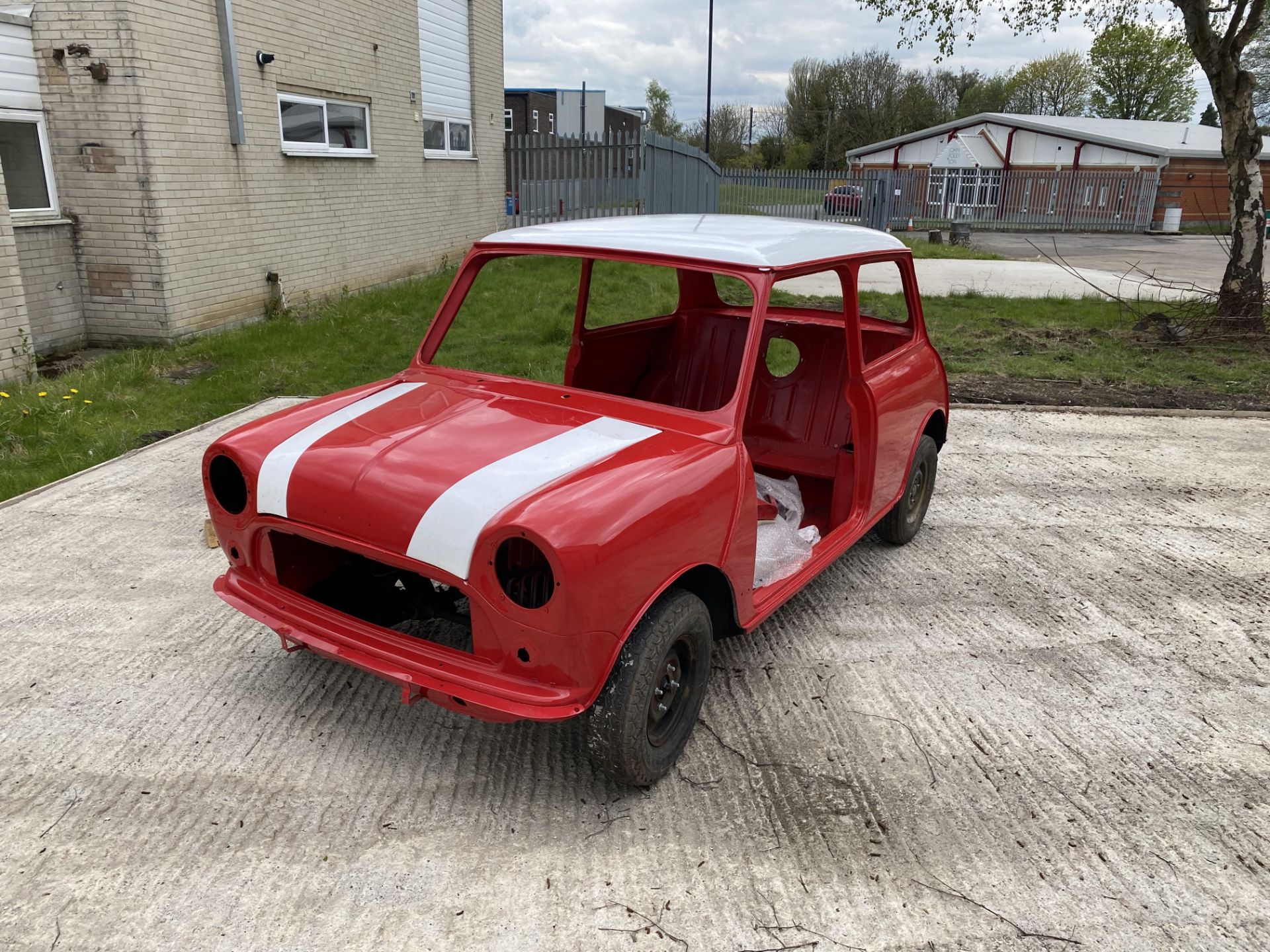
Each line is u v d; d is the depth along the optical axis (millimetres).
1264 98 46812
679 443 2910
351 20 12000
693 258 3172
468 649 3256
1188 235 34062
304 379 7676
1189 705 3490
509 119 33438
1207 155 37500
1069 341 10836
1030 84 71938
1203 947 2322
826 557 3627
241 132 9773
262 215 10438
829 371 4469
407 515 2480
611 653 2420
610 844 2607
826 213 32062
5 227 7348
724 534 2818
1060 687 3586
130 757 2926
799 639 3908
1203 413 7859
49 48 8312
